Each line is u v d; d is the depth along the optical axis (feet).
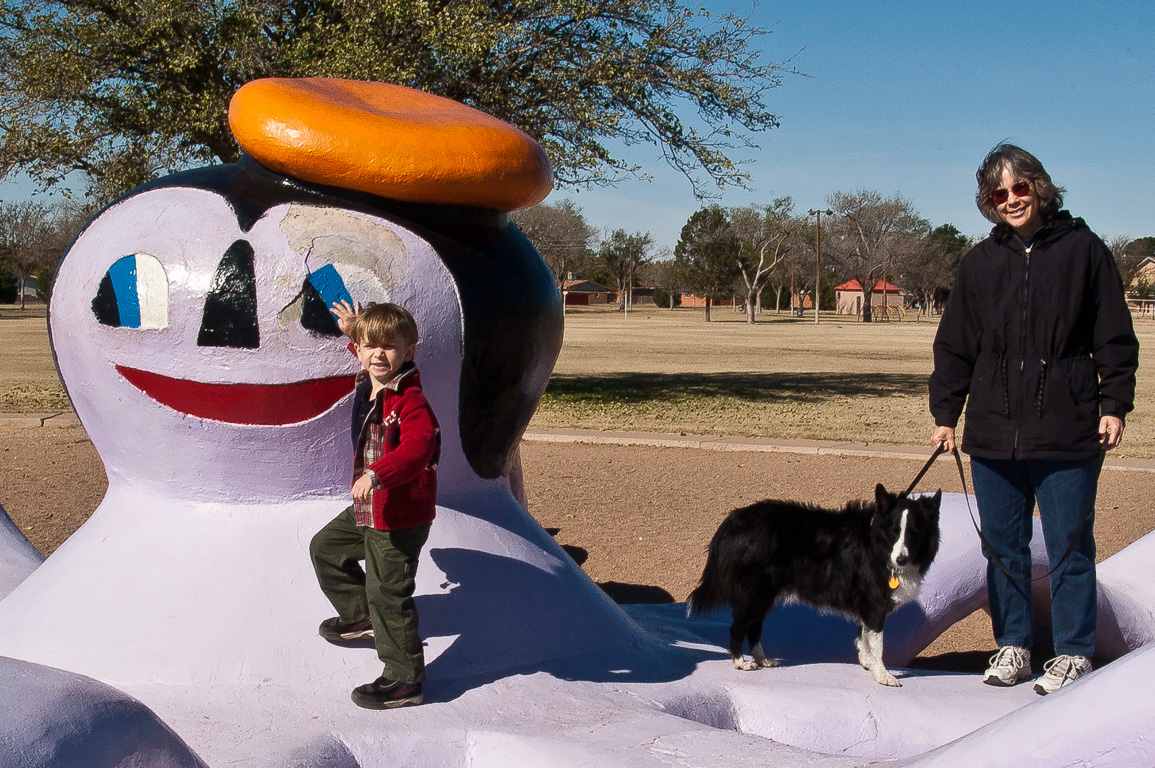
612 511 27.12
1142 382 68.85
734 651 12.68
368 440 10.03
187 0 43.06
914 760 8.26
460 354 11.64
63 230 200.64
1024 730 7.46
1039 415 11.55
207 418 11.16
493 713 10.08
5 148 45.70
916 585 12.48
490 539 12.25
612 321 221.87
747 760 8.84
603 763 8.79
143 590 11.01
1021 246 11.81
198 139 47.37
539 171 12.12
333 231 11.15
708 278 233.14
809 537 12.78
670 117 54.34
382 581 9.95
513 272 12.14
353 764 9.30
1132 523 26.02
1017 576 12.43
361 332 9.75
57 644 10.81
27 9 45.29
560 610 12.05
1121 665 7.28
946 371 12.52
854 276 286.25
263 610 10.83
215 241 11.05
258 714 9.83
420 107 12.84
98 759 6.49
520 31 47.96
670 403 55.36
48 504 26.17
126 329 11.13
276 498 11.55
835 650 14.55
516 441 13.17
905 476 32.65
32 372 67.51
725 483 31.17
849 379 73.77
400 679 10.08
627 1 50.67
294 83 12.05
